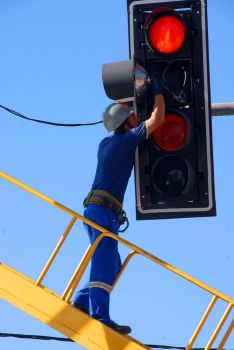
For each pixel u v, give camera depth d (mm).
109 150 22984
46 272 22562
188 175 22312
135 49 22719
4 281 22484
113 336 21953
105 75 22281
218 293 22109
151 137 22656
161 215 22547
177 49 22438
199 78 22547
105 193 23125
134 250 22453
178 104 22531
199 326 22188
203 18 22594
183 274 22188
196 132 22453
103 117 23438
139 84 22281
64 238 22656
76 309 22234
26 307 22312
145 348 22047
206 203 22359
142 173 22672
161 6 22812
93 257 22781
